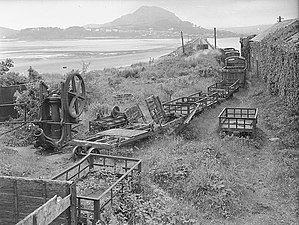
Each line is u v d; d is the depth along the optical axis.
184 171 11.57
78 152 13.52
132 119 17.95
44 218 6.43
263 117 19.28
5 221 8.03
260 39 33.69
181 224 8.95
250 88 28.77
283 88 20.64
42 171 12.20
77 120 15.53
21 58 78.06
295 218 9.60
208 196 10.30
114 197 9.09
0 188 7.90
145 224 8.55
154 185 11.14
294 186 11.20
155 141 15.34
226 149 14.62
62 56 87.25
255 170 12.90
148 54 94.94
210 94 23.94
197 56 52.59
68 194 7.47
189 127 17.92
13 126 17.78
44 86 15.50
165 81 35.28
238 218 9.67
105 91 27.31
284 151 13.95
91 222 7.96
